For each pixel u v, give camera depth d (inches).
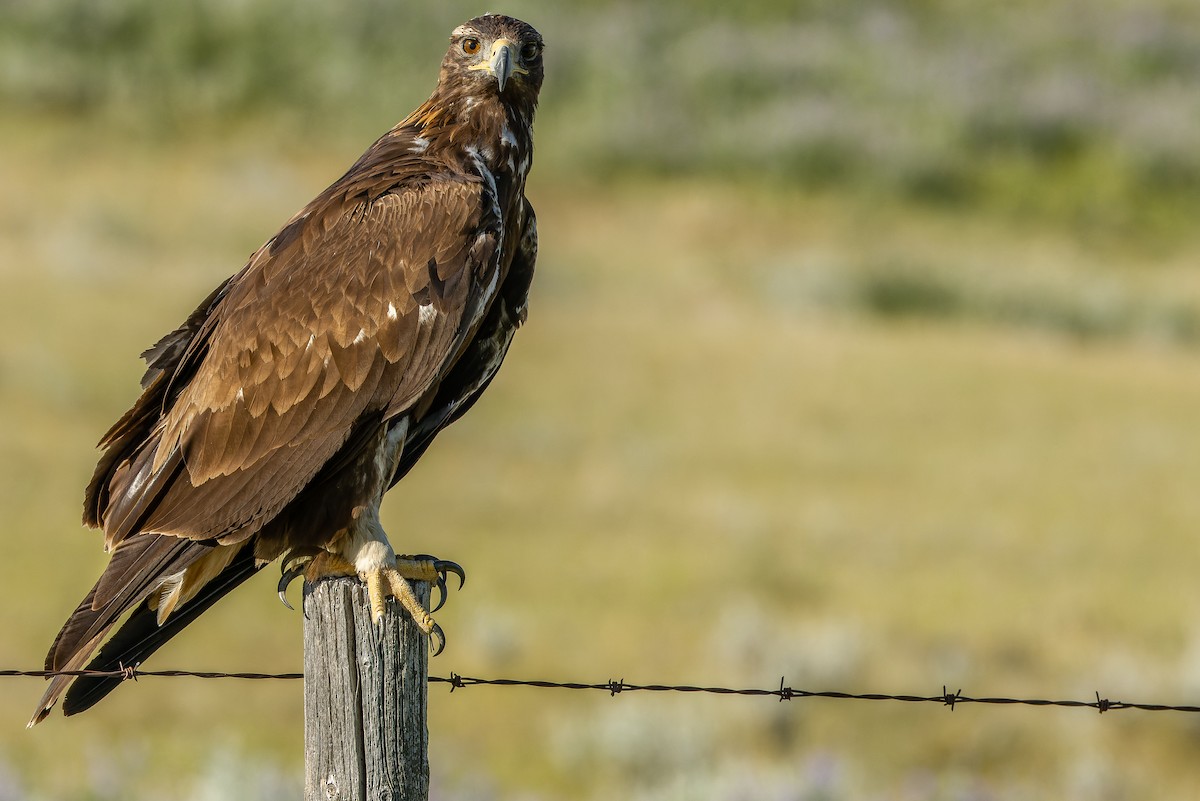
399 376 261.6
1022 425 879.1
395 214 268.7
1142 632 594.9
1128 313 1259.2
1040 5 2185.0
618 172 1531.7
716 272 1269.7
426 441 292.4
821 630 565.6
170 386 269.1
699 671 547.2
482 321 288.7
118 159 1370.6
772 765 490.0
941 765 508.7
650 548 654.5
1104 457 824.9
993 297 1248.8
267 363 259.9
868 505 727.1
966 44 1968.5
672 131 1584.6
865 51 1850.4
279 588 263.4
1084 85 1856.5
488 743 499.8
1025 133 1706.4
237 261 1130.0
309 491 260.7
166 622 260.2
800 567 645.3
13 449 690.2
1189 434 880.9
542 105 1640.0
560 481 736.3
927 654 563.8
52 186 1263.5
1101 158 1691.7
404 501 692.7
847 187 1562.5
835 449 812.6
